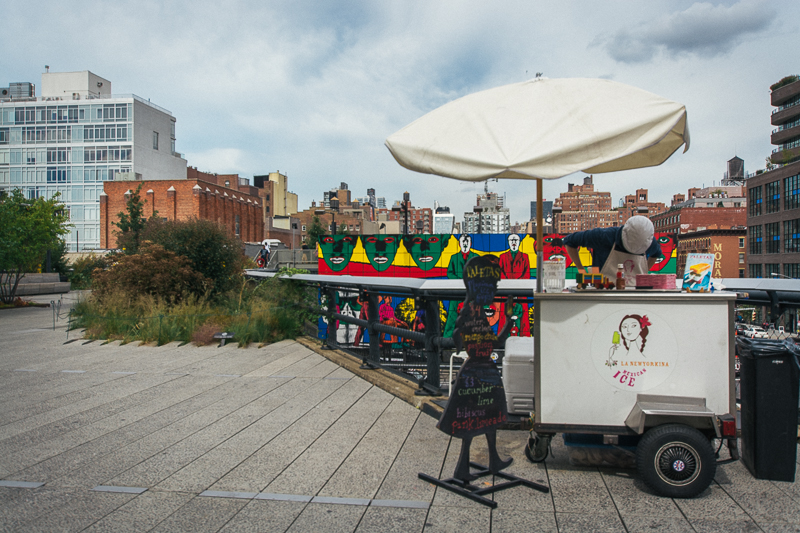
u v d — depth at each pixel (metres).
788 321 4.50
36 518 3.15
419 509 3.25
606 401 3.68
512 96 3.53
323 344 8.91
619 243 4.12
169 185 63.72
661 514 3.15
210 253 13.24
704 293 3.61
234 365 7.78
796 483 3.56
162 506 3.31
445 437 4.56
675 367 3.62
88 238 82.19
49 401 5.84
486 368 3.65
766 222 88.81
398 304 8.98
